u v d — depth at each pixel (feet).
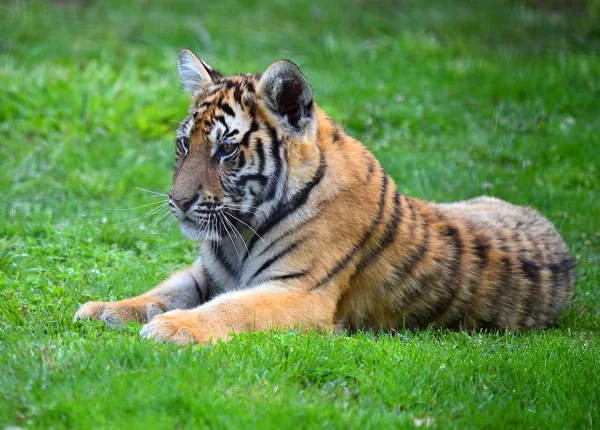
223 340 29.19
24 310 31.55
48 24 76.33
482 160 59.72
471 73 73.61
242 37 79.77
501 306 35.88
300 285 31.60
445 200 53.21
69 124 58.54
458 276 34.91
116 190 50.90
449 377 26.66
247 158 31.63
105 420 22.04
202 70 33.99
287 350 27.09
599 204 53.88
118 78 65.36
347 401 24.85
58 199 48.57
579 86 72.95
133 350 25.76
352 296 33.30
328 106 64.23
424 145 62.03
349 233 32.40
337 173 32.48
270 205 32.12
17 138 56.29
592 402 26.12
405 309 34.24
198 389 23.82
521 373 27.63
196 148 31.83
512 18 88.17
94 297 34.53
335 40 80.18
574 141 62.64
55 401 22.71
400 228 33.86
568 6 94.73
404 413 24.12
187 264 40.70
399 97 68.03
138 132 59.72
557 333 35.40
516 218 39.68
